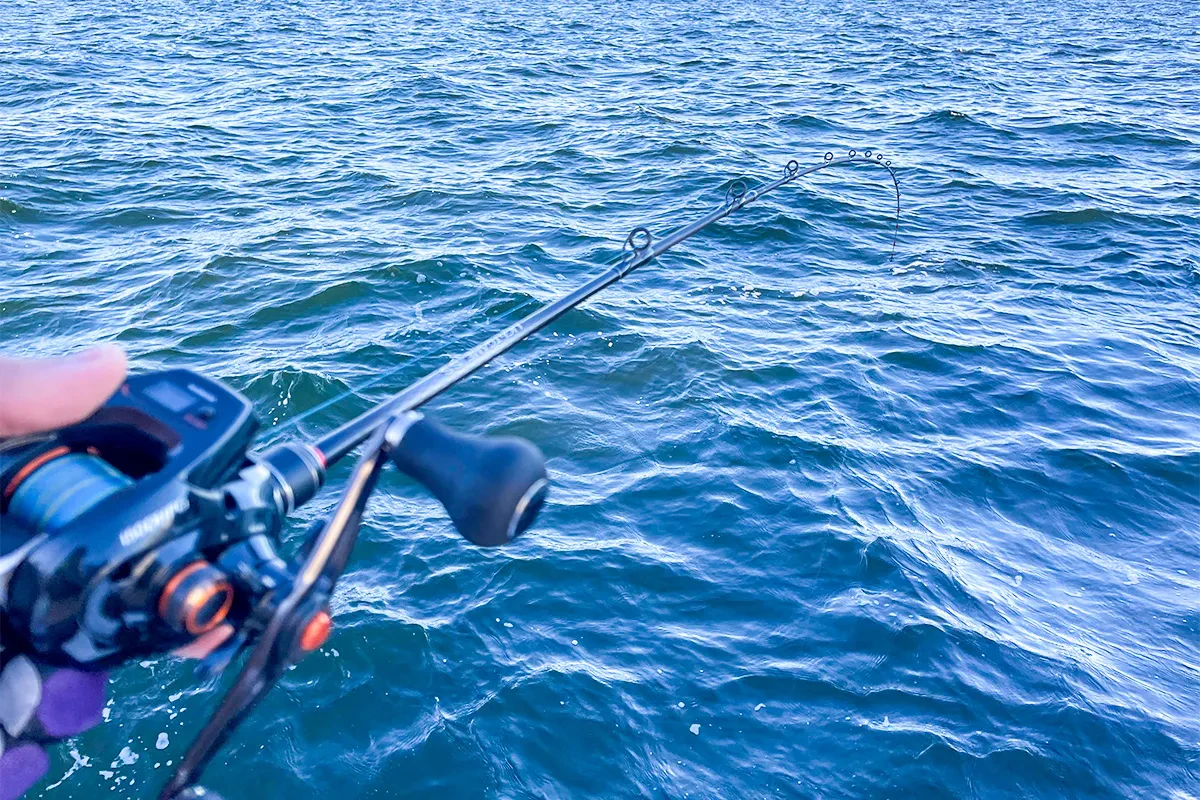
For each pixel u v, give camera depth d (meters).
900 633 6.60
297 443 1.98
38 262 11.98
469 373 2.31
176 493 1.64
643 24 36.69
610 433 8.68
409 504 7.55
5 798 1.73
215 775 5.41
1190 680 6.53
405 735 5.72
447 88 23.19
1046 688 6.28
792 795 5.54
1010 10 44.75
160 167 16.05
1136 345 11.01
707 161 17.56
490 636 6.41
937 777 5.64
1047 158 18.91
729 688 6.16
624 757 5.70
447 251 12.51
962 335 10.98
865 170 17.59
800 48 31.81
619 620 6.63
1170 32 38.06
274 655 1.64
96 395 1.73
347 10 38.03
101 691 1.78
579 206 14.98
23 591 1.60
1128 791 5.68
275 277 11.50
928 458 8.68
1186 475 8.69
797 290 12.05
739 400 9.27
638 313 10.97
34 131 18.12
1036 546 7.77
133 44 28.47
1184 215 15.45
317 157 17.12
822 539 7.45
